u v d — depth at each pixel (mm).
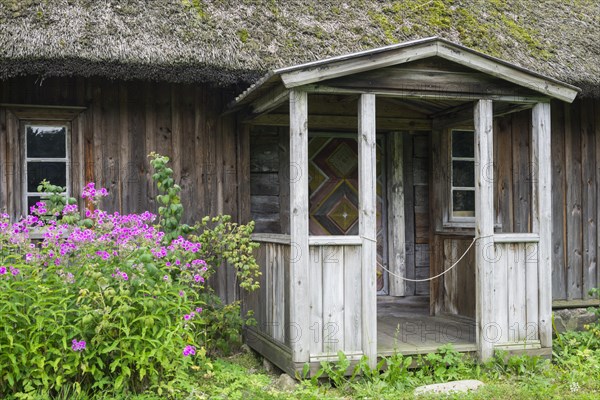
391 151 7578
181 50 5887
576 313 7434
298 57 6270
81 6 6055
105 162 6305
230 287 6586
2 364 4328
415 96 5371
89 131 6273
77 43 5652
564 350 5996
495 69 5406
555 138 7516
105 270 4668
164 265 5039
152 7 6273
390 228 7625
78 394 4402
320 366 5102
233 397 4742
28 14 5793
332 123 7012
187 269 5543
